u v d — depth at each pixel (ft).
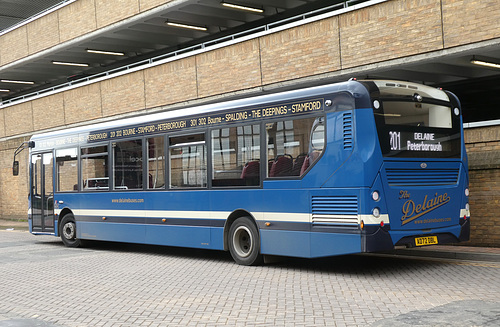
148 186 45.85
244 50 57.26
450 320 22.07
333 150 33.40
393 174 32.71
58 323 24.27
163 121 44.78
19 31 94.07
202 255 46.26
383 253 43.09
